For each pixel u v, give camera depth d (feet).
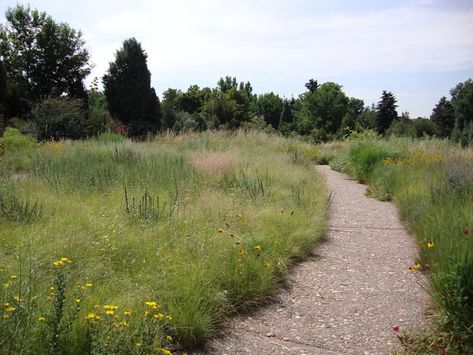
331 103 215.10
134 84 100.01
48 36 116.16
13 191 21.33
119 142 50.08
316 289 14.73
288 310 13.16
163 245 15.29
